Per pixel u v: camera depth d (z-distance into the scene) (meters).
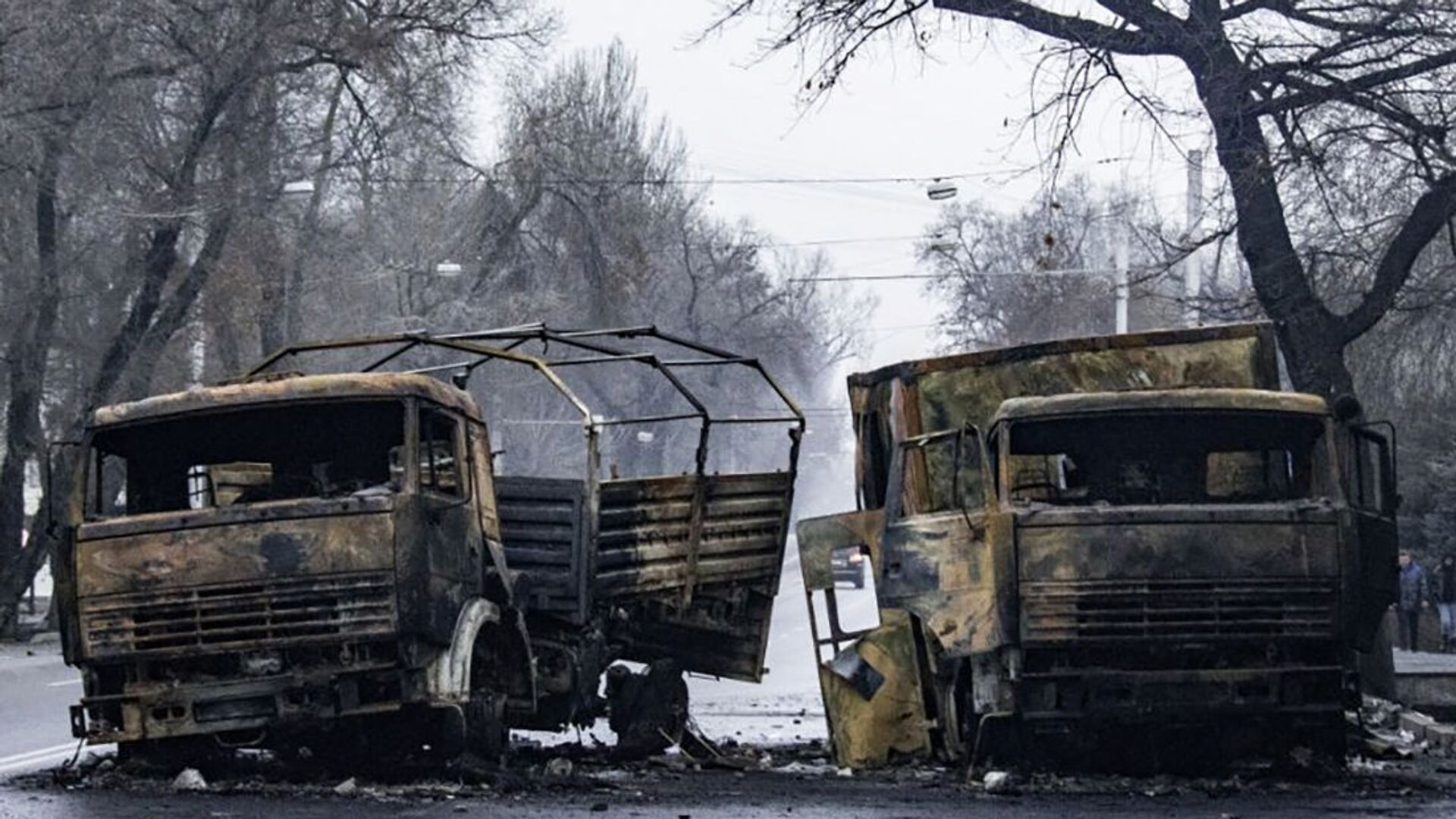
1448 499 74.31
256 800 22.88
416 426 25.39
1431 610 75.81
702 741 34.59
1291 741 27.30
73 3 66.31
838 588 124.44
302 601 24.25
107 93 71.31
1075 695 26.11
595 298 117.31
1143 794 25.47
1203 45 42.12
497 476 30.75
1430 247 55.47
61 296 75.62
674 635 34.69
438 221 104.94
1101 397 26.91
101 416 25.28
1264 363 30.72
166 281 77.94
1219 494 27.25
